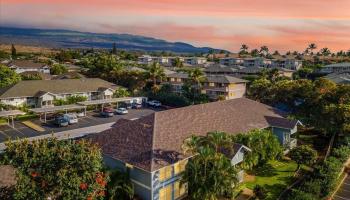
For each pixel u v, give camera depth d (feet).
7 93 235.61
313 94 197.67
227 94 308.40
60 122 204.64
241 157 117.80
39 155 65.10
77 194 61.93
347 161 145.48
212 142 104.88
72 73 375.45
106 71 382.42
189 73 350.64
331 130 166.50
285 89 218.59
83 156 65.82
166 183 105.09
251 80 360.48
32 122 212.84
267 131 141.69
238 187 109.91
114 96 293.02
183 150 108.47
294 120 161.58
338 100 186.09
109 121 223.92
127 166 106.11
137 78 344.49
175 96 293.02
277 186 119.03
